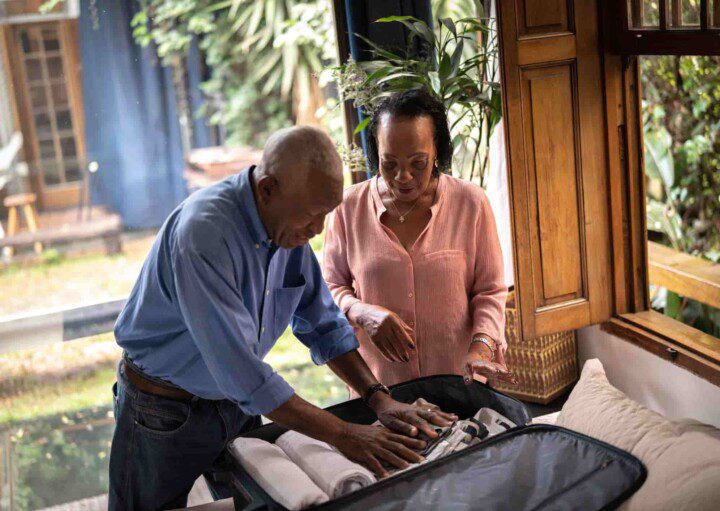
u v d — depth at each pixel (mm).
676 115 3152
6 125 7352
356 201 1870
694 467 1408
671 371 2338
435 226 1802
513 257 2369
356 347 1677
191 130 7836
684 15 2076
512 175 2307
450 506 1295
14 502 3244
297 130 1390
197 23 7469
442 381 1661
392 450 1422
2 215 7160
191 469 1700
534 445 1452
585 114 2336
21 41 7277
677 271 2719
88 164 7594
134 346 1620
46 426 4051
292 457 1482
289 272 1635
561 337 2760
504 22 2205
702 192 3129
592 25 2289
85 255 7047
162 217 7805
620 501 1332
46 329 5453
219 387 1475
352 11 2594
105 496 2316
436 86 2385
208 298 1412
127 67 7555
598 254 2447
